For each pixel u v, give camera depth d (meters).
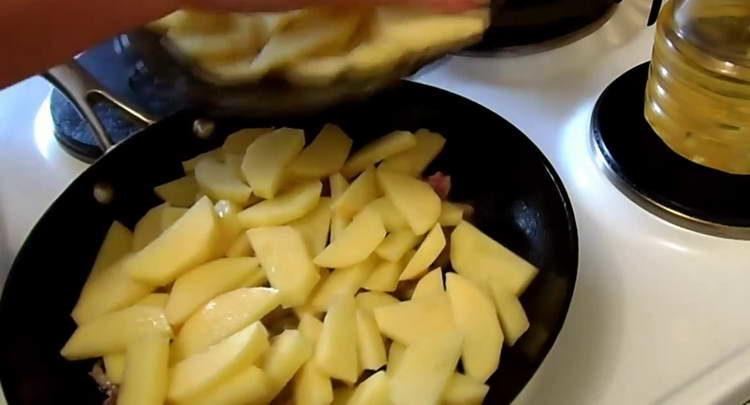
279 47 0.45
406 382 0.42
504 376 0.43
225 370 0.42
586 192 0.55
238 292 0.46
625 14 0.65
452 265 0.49
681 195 0.52
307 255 0.47
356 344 0.45
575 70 0.62
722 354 0.46
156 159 0.53
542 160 0.50
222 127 0.54
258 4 0.42
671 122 0.54
